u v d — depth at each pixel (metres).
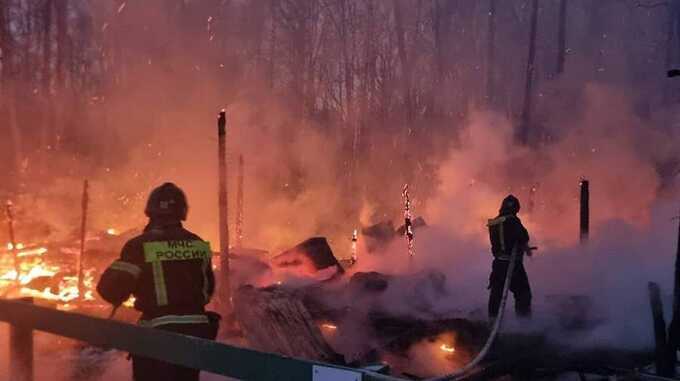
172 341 3.22
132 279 3.92
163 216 4.14
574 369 6.61
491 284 8.43
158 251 3.99
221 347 3.01
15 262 10.09
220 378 5.83
